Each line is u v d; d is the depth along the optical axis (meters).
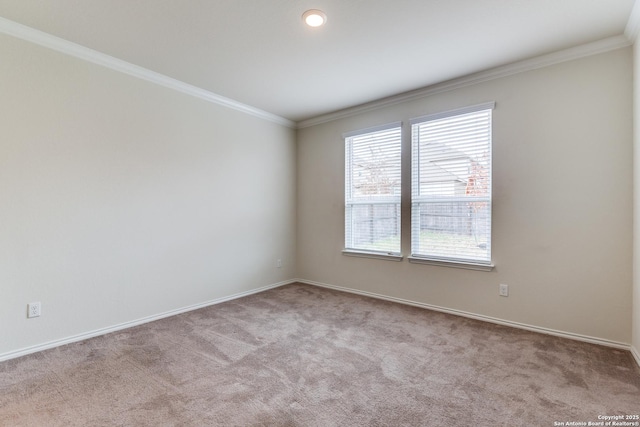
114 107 2.74
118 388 1.86
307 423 1.56
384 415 1.62
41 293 2.36
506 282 2.88
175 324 2.93
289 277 4.59
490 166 2.96
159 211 3.08
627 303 2.36
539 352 2.32
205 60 2.74
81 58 2.53
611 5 1.99
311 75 3.04
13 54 2.21
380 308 3.40
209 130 3.52
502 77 2.86
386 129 3.69
